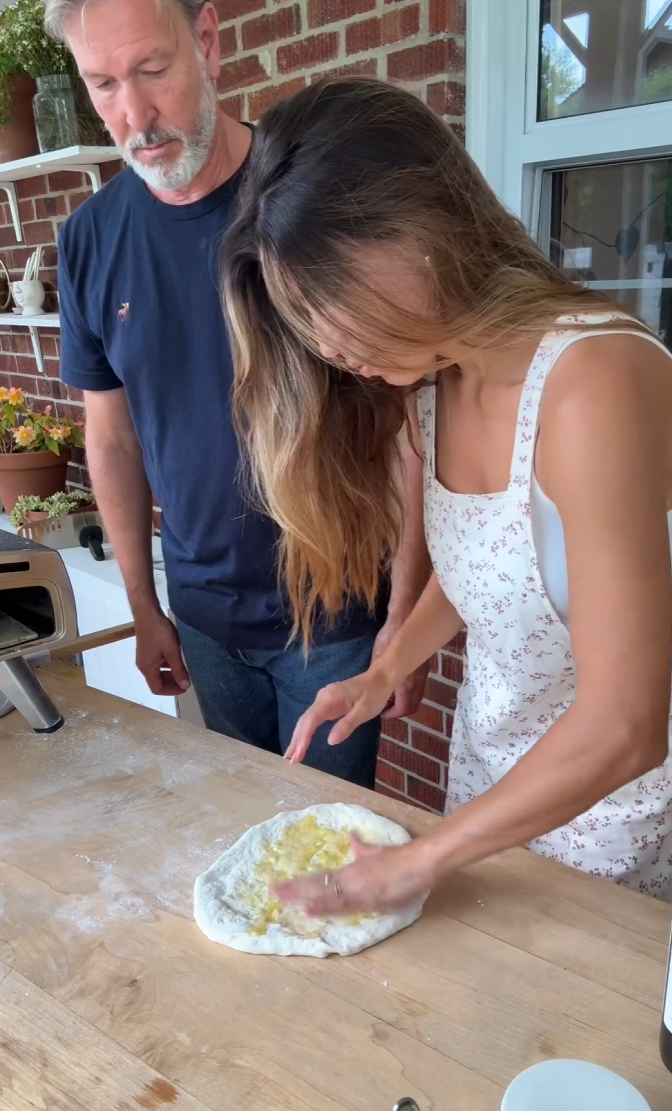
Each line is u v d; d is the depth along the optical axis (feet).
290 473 3.36
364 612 4.56
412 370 2.36
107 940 2.48
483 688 3.48
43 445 8.69
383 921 2.47
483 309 2.24
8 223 9.52
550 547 2.73
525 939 2.41
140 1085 2.01
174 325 4.31
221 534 4.51
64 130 7.46
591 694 2.10
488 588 3.00
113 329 4.52
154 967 2.37
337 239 2.04
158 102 3.81
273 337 3.06
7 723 3.74
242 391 3.27
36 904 2.64
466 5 5.03
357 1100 1.94
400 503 3.86
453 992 2.24
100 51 3.71
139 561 5.30
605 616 2.08
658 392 2.27
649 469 2.14
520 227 2.45
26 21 7.14
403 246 2.05
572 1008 2.17
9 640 3.55
